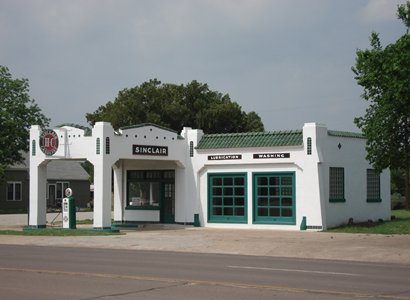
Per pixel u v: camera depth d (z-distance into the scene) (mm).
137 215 36031
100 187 30672
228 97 63156
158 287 12953
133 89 60125
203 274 15125
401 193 61219
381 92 22984
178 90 60938
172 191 34938
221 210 32969
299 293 12195
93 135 30984
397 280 14312
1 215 55188
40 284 13352
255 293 12180
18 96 48688
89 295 11938
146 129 32469
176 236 27875
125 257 19656
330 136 30875
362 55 22578
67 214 32125
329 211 30406
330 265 17812
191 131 34000
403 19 22359
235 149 32312
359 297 11766
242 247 23250
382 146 23938
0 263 17547
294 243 24156
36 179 33375
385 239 25344
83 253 21156
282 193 30969
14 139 48469
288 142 30688
